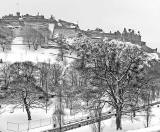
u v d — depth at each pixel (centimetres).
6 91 8819
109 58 5862
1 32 18038
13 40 18088
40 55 15275
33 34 17762
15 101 8356
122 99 5569
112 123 6028
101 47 6038
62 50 13662
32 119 7444
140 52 6056
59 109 6512
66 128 6122
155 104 9194
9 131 6366
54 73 10969
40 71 10544
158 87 8444
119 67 5844
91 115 6078
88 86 6175
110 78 5759
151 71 7975
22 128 6631
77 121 6725
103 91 5681
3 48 15675
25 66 9812
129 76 5794
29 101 7681
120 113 5528
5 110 8106
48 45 17562
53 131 5931
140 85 5838
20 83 8519
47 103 8306
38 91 8944
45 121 7231
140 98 6531
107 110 7650
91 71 5869
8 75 9500
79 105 7419
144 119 6359
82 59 6109
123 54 5966
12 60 14025
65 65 11944
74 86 8675
